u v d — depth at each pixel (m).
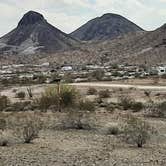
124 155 14.43
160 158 13.96
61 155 14.33
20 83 95.19
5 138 16.84
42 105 34.06
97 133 20.09
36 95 57.31
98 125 22.52
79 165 12.74
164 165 12.87
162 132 20.30
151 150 15.50
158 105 31.28
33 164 12.87
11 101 47.94
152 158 13.93
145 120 25.62
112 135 19.44
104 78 99.25
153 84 72.19
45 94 35.22
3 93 65.94
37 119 24.83
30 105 37.41
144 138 16.55
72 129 21.41
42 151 15.08
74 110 28.09
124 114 29.22
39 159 13.63
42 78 105.44
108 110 33.00
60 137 18.66
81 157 13.99
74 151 15.14
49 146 16.20
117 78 98.31
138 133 16.86
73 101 33.81
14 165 12.72
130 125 19.66
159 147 16.22
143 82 77.62
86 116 23.53
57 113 29.81
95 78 103.00
